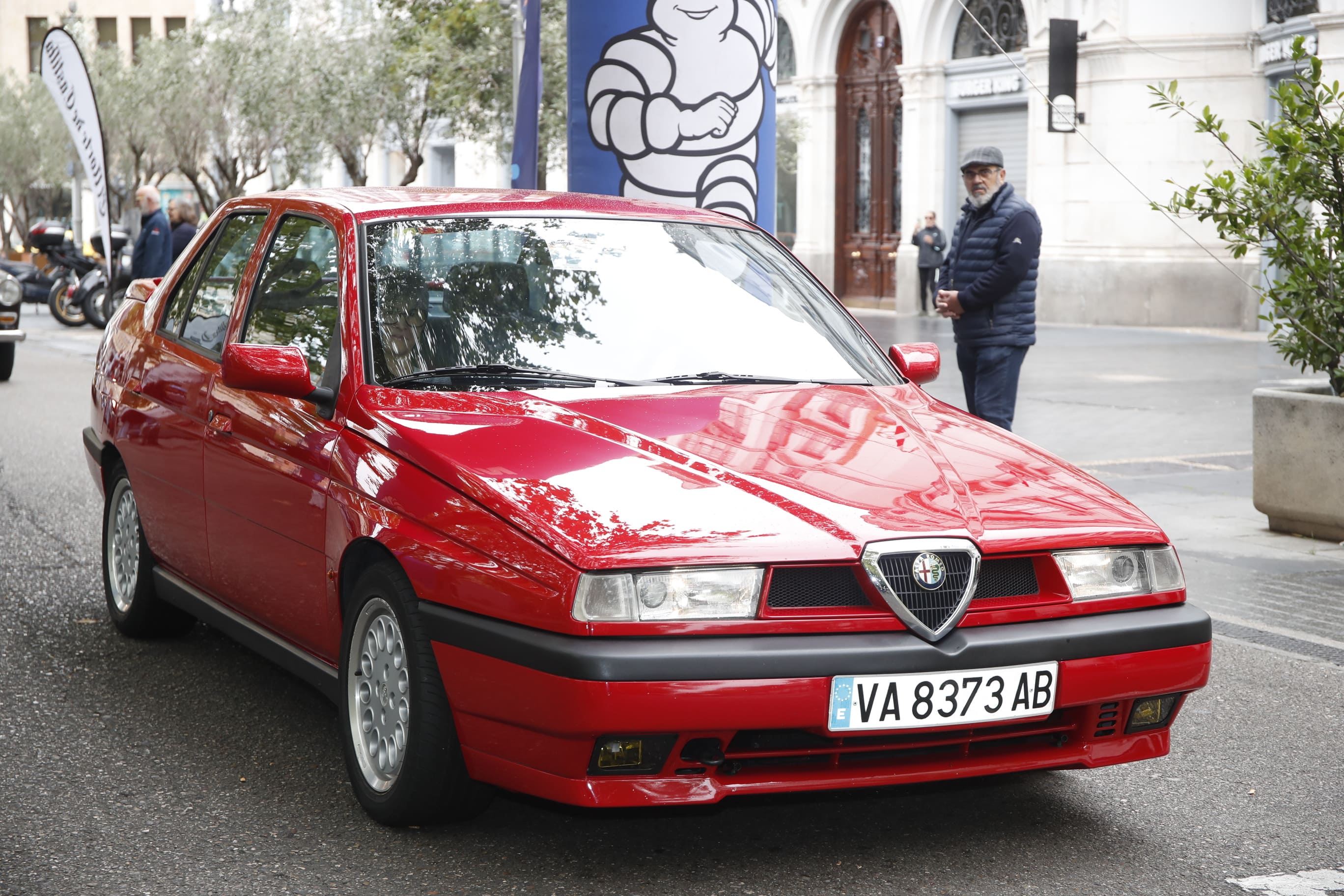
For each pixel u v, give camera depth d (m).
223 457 4.87
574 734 3.39
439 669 3.70
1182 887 3.68
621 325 4.64
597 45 9.28
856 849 3.91
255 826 4.00
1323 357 8.19
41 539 7.93
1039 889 3.66
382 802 3.94
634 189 9.32
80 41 44.00
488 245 4.77
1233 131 23.91
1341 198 7.98
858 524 3.60
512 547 3.55
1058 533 3.77
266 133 30.25
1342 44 20.88
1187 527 8.45
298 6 29.09
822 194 31.38
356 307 4.46
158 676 5.45
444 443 3.90
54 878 3.64
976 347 8.77
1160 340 21.59
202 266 5.67
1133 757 3.90
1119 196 24.69
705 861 3.80
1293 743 4.87
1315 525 8.07
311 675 4.45
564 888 3.61
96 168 18.86
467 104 21.22
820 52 31.03
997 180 8.70
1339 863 3.85
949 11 27.84
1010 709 3.63
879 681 3.49
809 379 4.69
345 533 4.04
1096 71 24.73
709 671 3.39
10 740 4.73
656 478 3.71
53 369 18.39
